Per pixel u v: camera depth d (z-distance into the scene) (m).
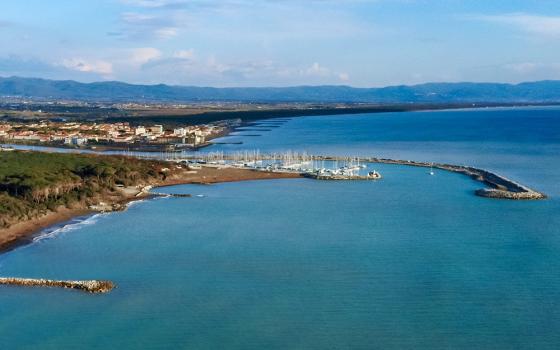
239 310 105.00
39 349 91.94
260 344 92.94
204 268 126.81
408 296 110.31
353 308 105.50
